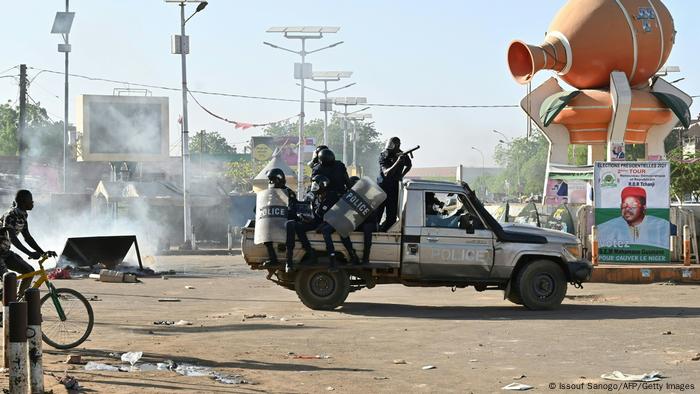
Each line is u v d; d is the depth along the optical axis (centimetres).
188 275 2923
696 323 1551
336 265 1794
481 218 1823
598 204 2673
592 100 3850
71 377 993
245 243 1831
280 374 1068
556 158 4009
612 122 3828
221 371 1082
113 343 1321
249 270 3209
